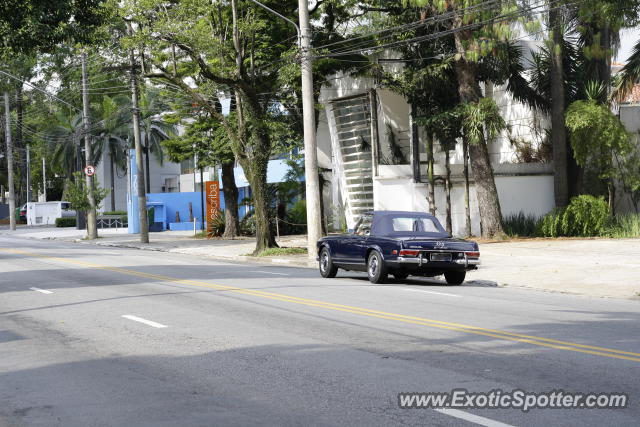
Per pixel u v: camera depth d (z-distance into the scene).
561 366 8.16
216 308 13.61
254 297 15.25
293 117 36.50
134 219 56.41
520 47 33.78
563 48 32.41
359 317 12.19
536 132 35.88
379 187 36.03
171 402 6.98
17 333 11.38
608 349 9.16
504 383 7.39
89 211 49.06
